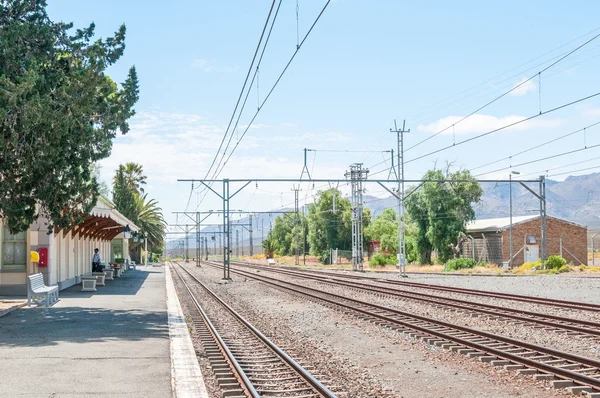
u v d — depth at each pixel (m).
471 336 14.42
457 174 67.12
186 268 70.19
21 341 12.66
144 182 87.19
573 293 27.36
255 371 10.57
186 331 14.37
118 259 53.25
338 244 95.56
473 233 67.06
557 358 11.44
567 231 62.91
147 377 9.19
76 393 8.15
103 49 18.14
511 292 28.72
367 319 18.42
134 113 19.78
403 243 47.69
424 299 24.25
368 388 9.60
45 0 18.58
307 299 26.28
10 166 17.34
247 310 22.36
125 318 16.97
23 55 17.36
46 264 24.62
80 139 18.00
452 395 9.18
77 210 20.75
